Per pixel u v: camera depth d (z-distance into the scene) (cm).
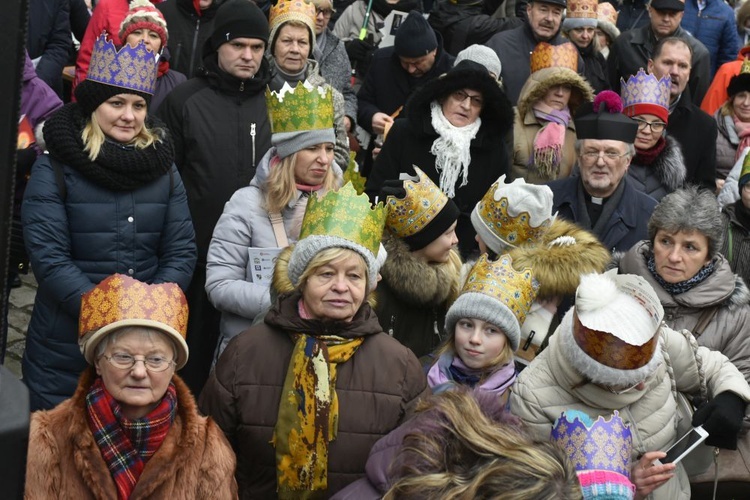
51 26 594
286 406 264
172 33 593
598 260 354
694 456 318
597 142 447
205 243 452
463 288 321
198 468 241
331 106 387
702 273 361
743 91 603
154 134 388
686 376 312
